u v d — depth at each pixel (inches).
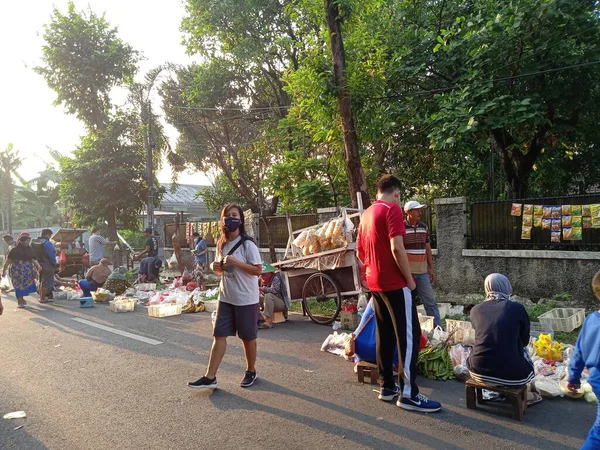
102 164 775.1
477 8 383.9
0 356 245.9
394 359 179.8
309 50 349.1
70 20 791.1
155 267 514.0
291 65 593.9
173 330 299.7
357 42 363.6
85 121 833.5
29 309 401.7
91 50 798.5
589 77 354.3
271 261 506.9
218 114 685.3
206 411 163.8
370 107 346.3
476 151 461.1
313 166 491.5
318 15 350.0
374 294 163.6
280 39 380.8
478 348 155.5
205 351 245.0
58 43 784.3
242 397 176.1
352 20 344.2
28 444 143.4
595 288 114.9
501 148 413.4
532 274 319.9
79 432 150.8
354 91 331.0
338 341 236.2
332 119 356.2
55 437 147.8
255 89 692.1
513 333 151.0
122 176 767.7
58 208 1456.7
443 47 370.9
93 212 785.6
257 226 546.3
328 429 146.8
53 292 466.6
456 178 544.7
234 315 183.9
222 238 185.2
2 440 146.6
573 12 339.0
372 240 159.9
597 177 446.9
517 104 319.0
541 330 257.4
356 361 199.6
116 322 331.6
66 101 807.7
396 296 156.8
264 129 671.8
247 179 751.1
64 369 219.1
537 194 476.4
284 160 583.8
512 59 362.9
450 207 357.7
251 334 183.8
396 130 451.8
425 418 153.2
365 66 353.1
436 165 538.9
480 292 343.9
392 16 427.5
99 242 532.4
